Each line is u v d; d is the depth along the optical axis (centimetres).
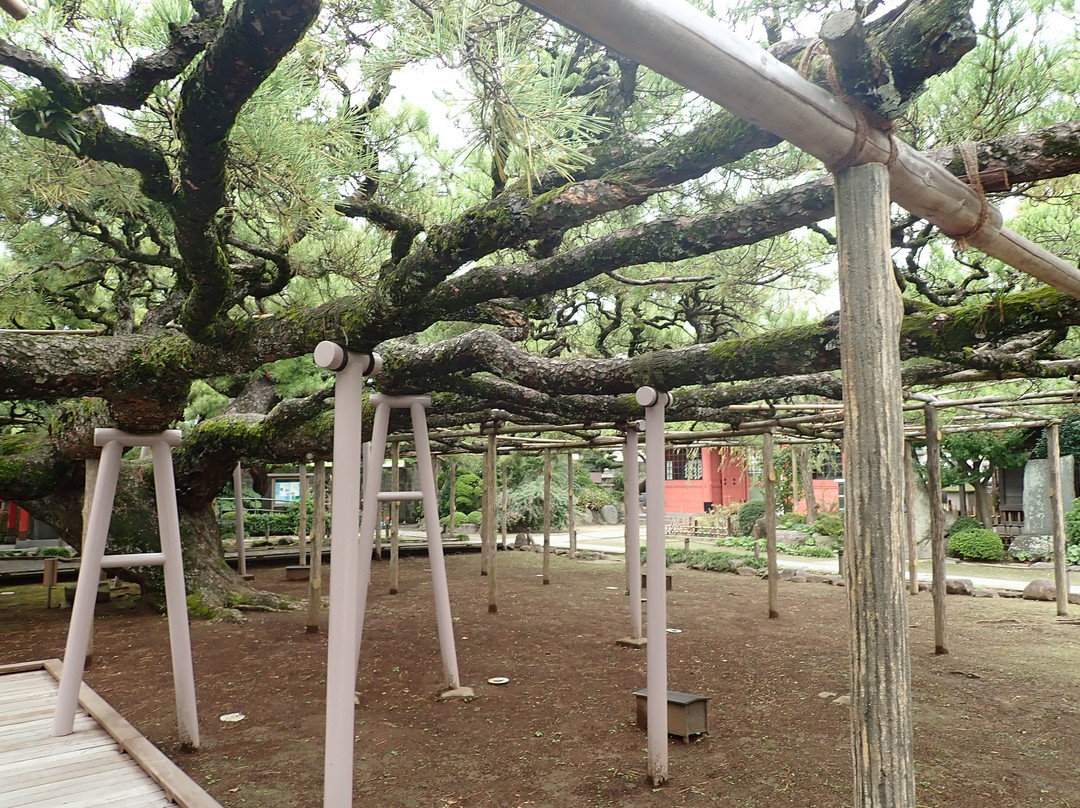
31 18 295
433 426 1008
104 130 263
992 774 422
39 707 486
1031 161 237
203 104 220
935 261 744
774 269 739
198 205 272
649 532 430
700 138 248
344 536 310
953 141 423
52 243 629
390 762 446
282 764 445
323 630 821
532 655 713
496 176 351
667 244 279
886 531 175
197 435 908
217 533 988
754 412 831
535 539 2059
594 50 350
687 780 416
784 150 465
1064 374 557
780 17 369
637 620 755
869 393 179
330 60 323
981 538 1461
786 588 1152
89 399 706
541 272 307
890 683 172
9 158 330
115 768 388
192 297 338
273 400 1119
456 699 570
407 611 952
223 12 255
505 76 213
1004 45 406
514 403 679
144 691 596
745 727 504
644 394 438
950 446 1559
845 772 424
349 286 791
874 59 173
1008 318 382
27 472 861
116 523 912
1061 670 646
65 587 1050
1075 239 531
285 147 308
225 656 708
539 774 427
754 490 2380
